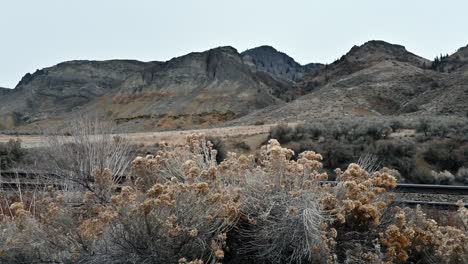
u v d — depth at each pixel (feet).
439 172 56.39
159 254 9.97
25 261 10.64
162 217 10.23
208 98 543.39
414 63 517.14
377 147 61.82
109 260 10.14
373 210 11.07
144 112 542.98
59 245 10.89
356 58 596.29
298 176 12.57
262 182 12.52
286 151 12.83
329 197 11.38
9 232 11.02
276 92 623.36
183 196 10.84
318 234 10.44
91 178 17.40
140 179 12.77
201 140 15.92
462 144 62.34
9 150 44.04
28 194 17.74
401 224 11.38
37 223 11.46
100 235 10.70
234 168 13.55
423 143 64.28
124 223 10.01
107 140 22.08
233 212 10.97
